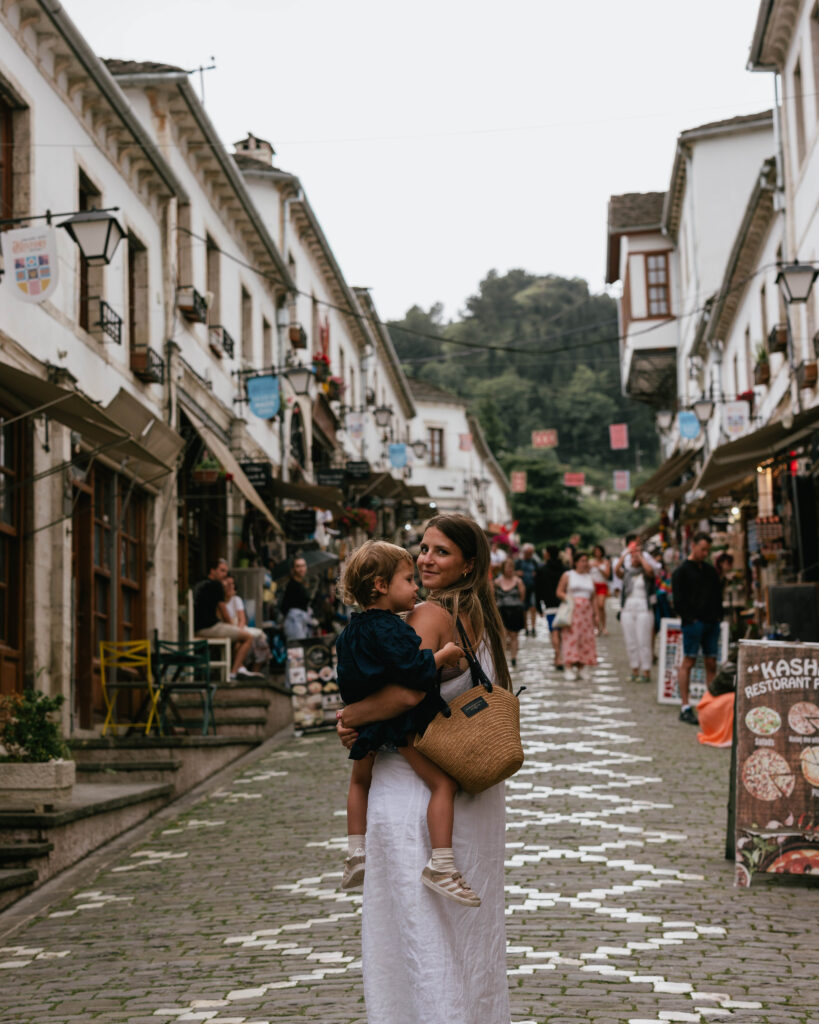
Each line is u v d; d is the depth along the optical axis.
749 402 26.94
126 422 12.48
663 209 41.66
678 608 14.98
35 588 12.81
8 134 13.14
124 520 16.77
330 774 12.15
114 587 15.82
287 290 28.00
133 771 11.62
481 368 117.31
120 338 16.36
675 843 8.53
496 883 4.01
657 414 36.16
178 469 19.27
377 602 4.12
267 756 13.87
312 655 15.60
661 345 41.69
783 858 7.40
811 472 18.44
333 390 34.56
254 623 21.66
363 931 3.92
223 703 15.47
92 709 14.65
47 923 7.36
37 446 12.90
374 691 3.91
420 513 42.62
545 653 25.50
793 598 15.83
